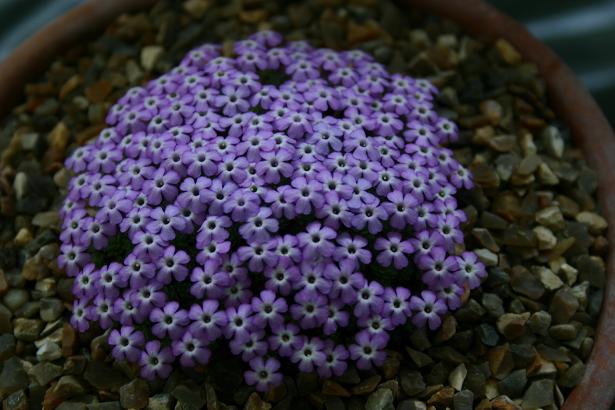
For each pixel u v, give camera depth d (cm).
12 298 36
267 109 36
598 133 39
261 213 33
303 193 33
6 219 38
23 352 36
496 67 41
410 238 34
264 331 33
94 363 35
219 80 36
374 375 34
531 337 35
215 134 35
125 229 33
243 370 34
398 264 33
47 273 37
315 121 35
